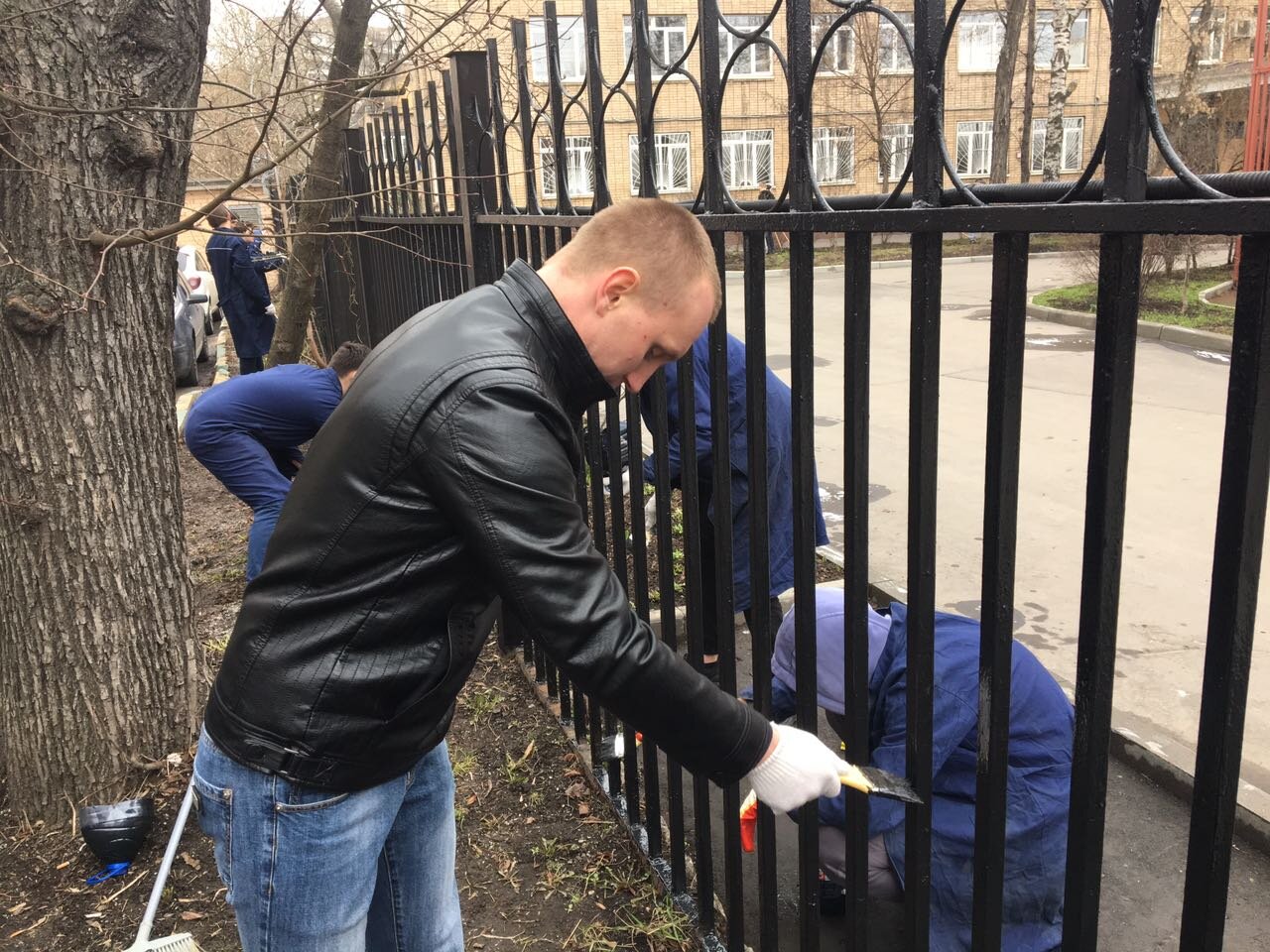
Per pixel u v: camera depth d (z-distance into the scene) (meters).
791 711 2.61
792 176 1.68
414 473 1.33
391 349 1.42
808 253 1.68
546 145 4.09
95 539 2.85
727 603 2.14
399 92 3.93
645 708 1.32
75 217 2.63
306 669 1.45
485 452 1.27
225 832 1.54
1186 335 10.80
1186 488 5.90
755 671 2.03
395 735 1.51
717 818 3.00
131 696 2.97
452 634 1.47
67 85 2.55
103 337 2.78
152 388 2.94
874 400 8.84
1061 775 2.21
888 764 2.18
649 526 5.03
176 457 3.06
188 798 2.70
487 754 3.26
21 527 2.78
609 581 1.33
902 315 13.20
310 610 1.43
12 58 2.49
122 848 2.72
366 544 1.38
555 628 1.28
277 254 6.76
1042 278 16.86
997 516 1.34
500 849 2.81
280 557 1.47
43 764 2.93
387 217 5.14
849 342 1.59
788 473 3.39
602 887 2.63
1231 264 14.80
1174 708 3.43
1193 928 1.19
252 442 3.97
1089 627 1.24
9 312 2.62
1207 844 1.15
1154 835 2.83
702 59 1.90
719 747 1.37
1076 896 1.35
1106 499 1.18
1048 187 1.22
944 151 1.33
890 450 7.23
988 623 1.40
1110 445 1.16
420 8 3.98
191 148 2.98
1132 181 1.08
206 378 11.26
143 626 2.98
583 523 1.36
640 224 1.42
